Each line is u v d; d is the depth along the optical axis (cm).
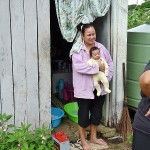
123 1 337
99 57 303
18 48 296
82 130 319
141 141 184
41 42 305
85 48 303
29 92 310
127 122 353
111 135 355
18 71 301
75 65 300
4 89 299
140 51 355
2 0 281
